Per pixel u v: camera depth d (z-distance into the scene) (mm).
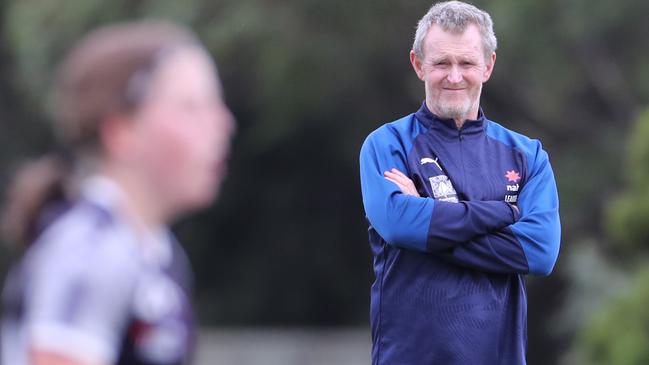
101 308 7262
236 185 75562
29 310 7316
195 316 7988
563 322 47406
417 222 14414
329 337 69250
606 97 52938
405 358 14703
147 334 7438
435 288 14617
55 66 56781
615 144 52094
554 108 54875
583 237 51000
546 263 14688
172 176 7551
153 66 7457
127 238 7488
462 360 14508
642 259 37062
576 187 51562
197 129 7566
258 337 69188
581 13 48094
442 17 15031
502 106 55625
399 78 56812
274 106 57188
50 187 7691
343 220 76375
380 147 15227
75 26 55406
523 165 15203
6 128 78062
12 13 60469
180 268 7898
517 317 14906
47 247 7422
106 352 7262
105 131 7488
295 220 76625
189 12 52688
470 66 14930
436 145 15117
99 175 7629
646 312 35094
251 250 77625
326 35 53094
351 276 77000
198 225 77188
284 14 52438
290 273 77375
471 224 14438
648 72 51219
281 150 72438
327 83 55438
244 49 53656
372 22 52438
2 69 77188
